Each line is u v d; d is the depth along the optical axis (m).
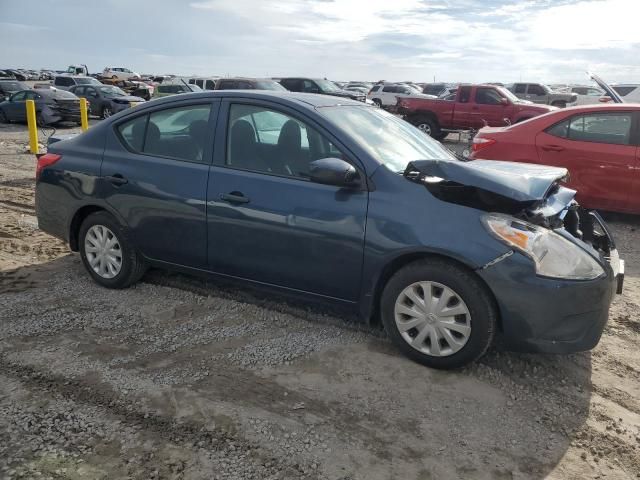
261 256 3.67
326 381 3.17
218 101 3.94
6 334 3.64
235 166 3.78
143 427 2.72
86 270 4.81
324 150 3.52
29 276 4.70
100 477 2.38
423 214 3.17
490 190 3.00
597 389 3.27
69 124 20.59
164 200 3.97
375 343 3.62
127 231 4.21
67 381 3.10
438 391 3.10
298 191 3.51
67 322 3.83
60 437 2.63
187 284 4.55
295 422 2.80
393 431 2.76
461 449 2.65
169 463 2.48
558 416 2.96
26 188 8.72
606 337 3.98
